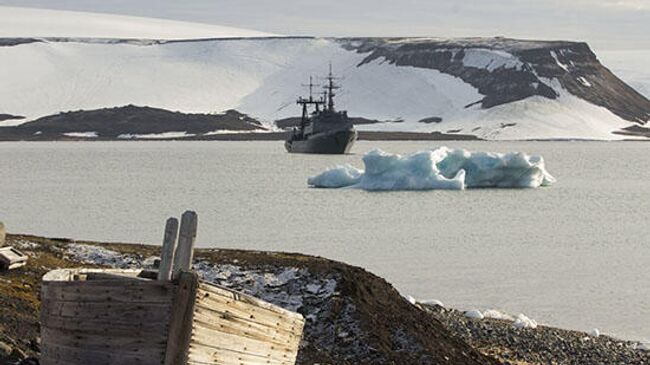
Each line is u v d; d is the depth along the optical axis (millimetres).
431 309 59812
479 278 89188
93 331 22828
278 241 123188
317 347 38469
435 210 168875
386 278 88562
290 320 25250
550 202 191750
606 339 57438
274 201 185625
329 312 40344
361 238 127000
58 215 160375
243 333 23547
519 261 104188
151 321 22109
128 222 148625
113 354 22578
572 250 116875
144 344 22203
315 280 42312
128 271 25156
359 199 187125
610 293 81188
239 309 23203
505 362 47188
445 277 89500
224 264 44344
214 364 22828
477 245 120312
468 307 73250
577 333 57938
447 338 42125
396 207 172500
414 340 39625
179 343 21906
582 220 159125
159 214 161375
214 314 22531
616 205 190000
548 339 54000
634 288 84188
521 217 161625
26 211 167875
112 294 22547
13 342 31312
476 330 54562
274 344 24828
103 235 130875
